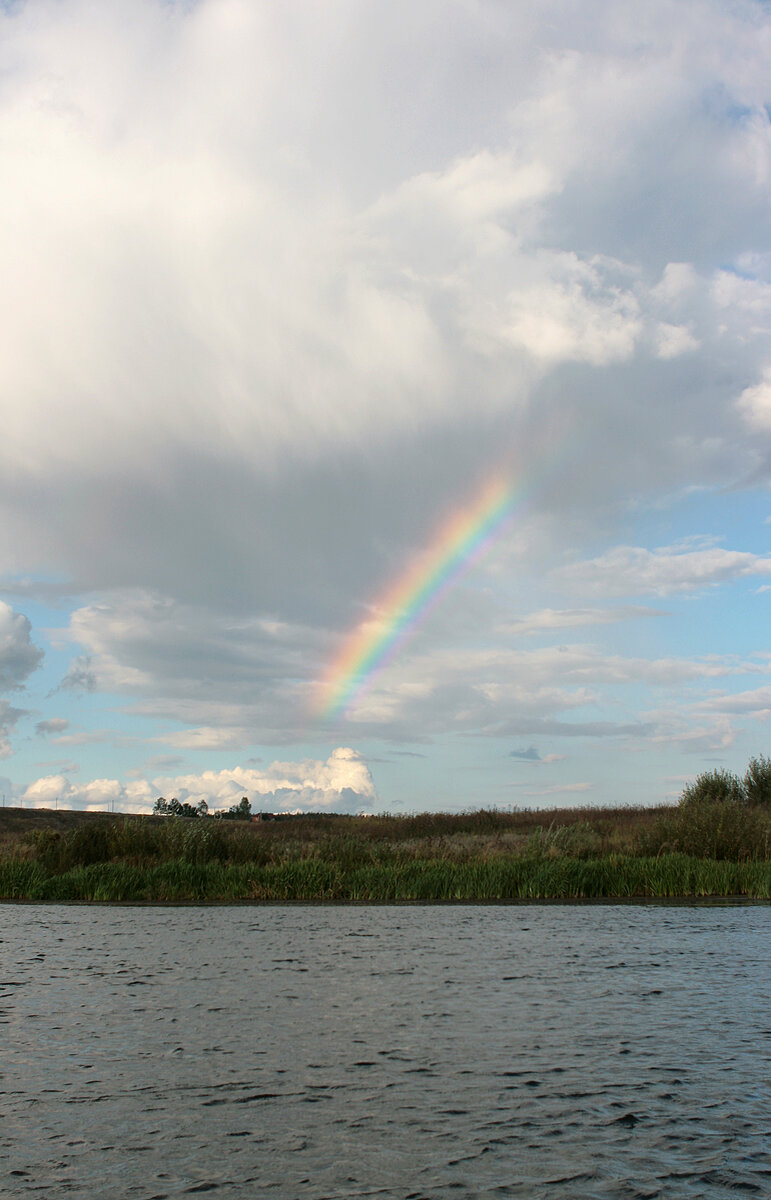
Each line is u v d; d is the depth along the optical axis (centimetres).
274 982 1538
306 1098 937
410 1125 857
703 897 2814
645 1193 713
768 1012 1295
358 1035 1183
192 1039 1170
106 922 2334
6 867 3059
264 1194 716
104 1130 854
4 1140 833
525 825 5250
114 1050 1122
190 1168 767
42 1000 1408
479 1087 965
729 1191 716
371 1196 710
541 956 1769
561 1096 933
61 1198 711
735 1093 939
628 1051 1097
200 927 2227
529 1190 719
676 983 1503
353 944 1942
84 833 3553
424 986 1491
